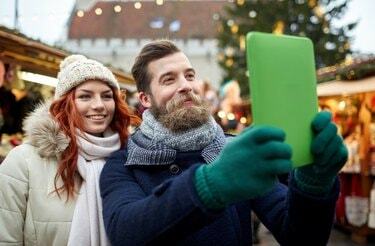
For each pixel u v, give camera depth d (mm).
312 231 1196
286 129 972
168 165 1459
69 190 1733
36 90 5656
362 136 6289
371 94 6254
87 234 1670
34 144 1814
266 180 924
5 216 1747
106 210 1325
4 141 4922
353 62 6500
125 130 1930
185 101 1486
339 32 15812
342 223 6723
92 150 1770
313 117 1018
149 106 1580
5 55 4656
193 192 998
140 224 1101
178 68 1505
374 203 6023
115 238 1190
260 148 904
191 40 28359
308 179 1116
